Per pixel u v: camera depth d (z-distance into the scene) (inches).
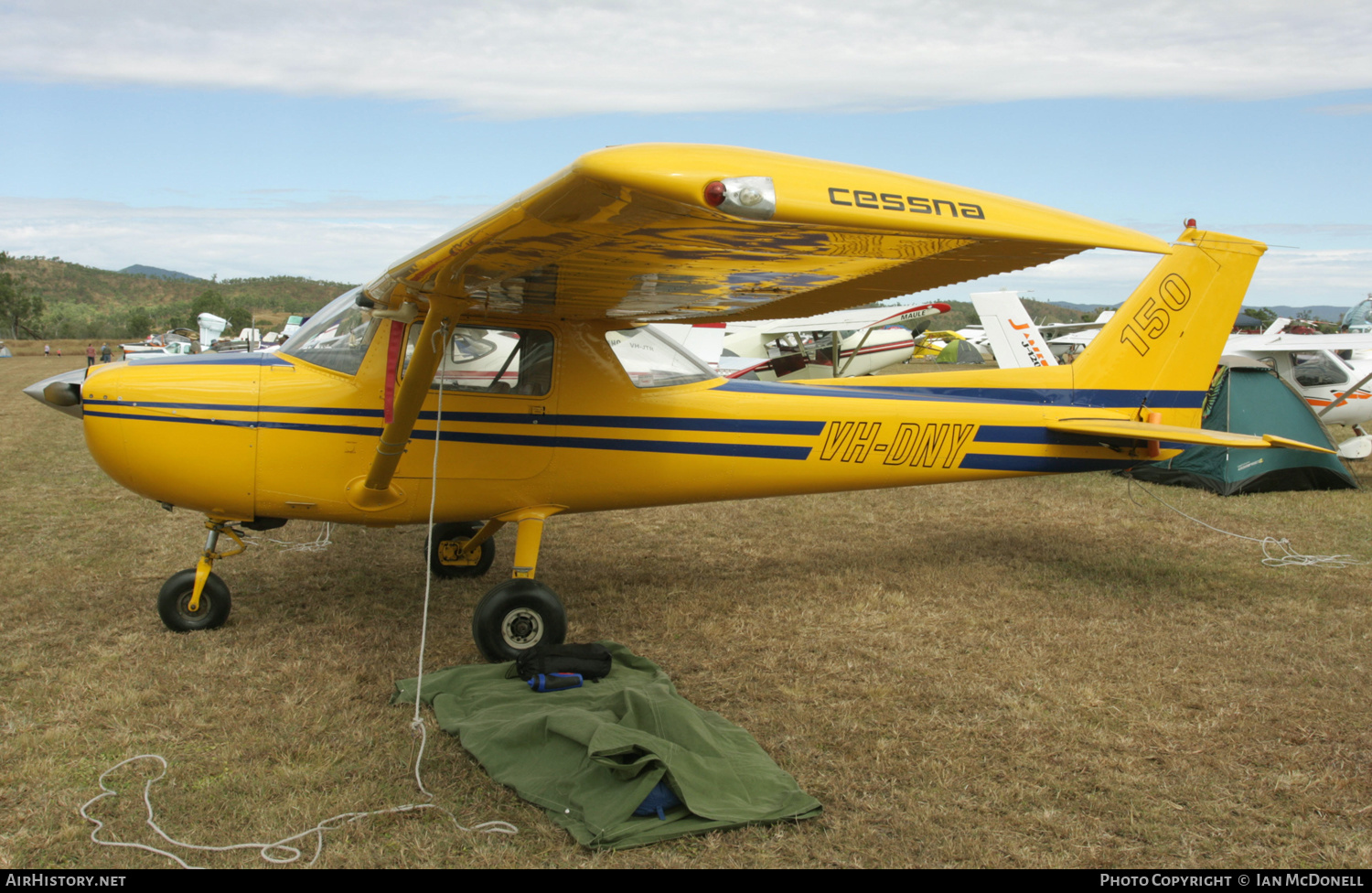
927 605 193.8
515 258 119.0
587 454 175.9
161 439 156.6
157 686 140.7
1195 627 178.4
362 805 105.7
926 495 332.2
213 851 96.4
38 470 373.7
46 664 150.9
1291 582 212.1
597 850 97.0
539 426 172.1
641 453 179.6
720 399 185.3
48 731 124.0
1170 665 156.7
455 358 166.9
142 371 158.9
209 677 145.9
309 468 162.1
